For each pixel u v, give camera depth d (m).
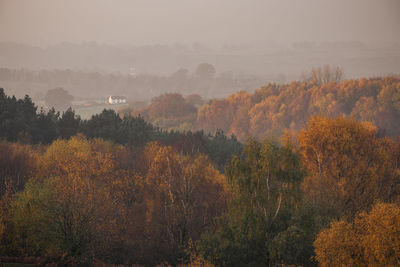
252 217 24.52
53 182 30.25
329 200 29.48
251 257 24.70
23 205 26.02
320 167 34.62
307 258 23.33
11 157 37.94
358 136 36.59
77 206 25.53
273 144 25.62
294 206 24.88
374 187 33.22
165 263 28.81
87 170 33.97
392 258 19.77
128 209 32.81
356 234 21.81
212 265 24.34
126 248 29.75
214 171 38.53
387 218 20.45
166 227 31.20
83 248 24.66
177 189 32.91
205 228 31.58
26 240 25.73
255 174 24.67
